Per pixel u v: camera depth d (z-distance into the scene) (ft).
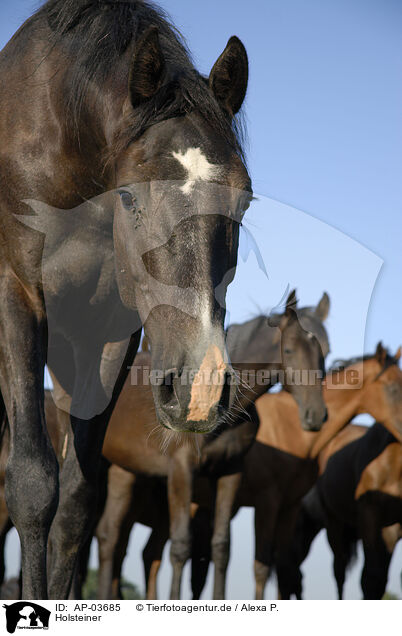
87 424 8.16
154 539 21.79
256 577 19.95
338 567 24.84
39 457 6.24
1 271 7.30
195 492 19.88
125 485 19.24
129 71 6.47
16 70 7.74
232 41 6.65
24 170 7.30
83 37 7.38
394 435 20.35
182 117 6.29
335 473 23.21
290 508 21.29
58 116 7.27
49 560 8.45
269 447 20.56
